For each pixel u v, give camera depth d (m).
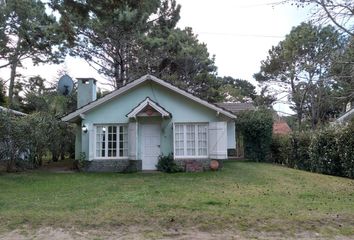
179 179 14.00
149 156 18.16
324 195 10.44
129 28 25.59
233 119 18.36
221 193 10.49
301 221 7.25
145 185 12.28
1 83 32.69
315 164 18.98
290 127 46.59
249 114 25.62
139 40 27.09
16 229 6.81
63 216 7.53
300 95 34.62
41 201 9.20
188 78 33.50
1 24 22.55
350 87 18.36
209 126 17.80
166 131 18.02
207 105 17.62
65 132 22.88
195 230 6.74
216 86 36.62
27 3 22.75
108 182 13.14
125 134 18.23
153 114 17.30
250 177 14.65
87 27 25.34
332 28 15.52
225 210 8.09
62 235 6.49
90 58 28.20
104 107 18.28
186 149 17.84
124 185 12.29
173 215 7.61
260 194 10.38
